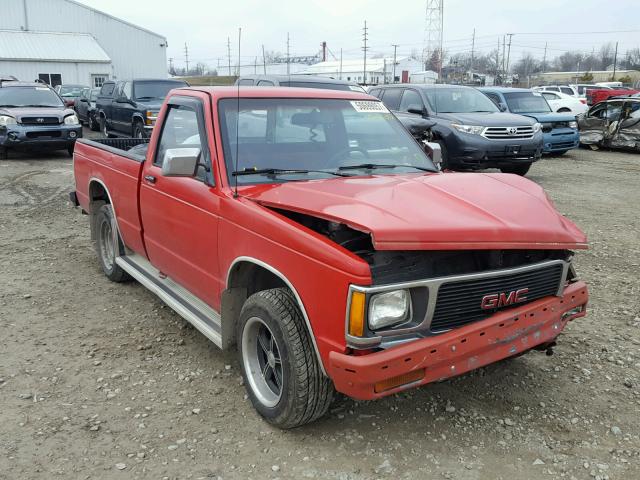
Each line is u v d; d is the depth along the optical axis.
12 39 38.84
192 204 4.02
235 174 3.77
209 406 3.72
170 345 4.59
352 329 2.81
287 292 3.32
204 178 3.93
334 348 2.91
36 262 6.64
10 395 3.81
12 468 3.08
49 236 7.77
